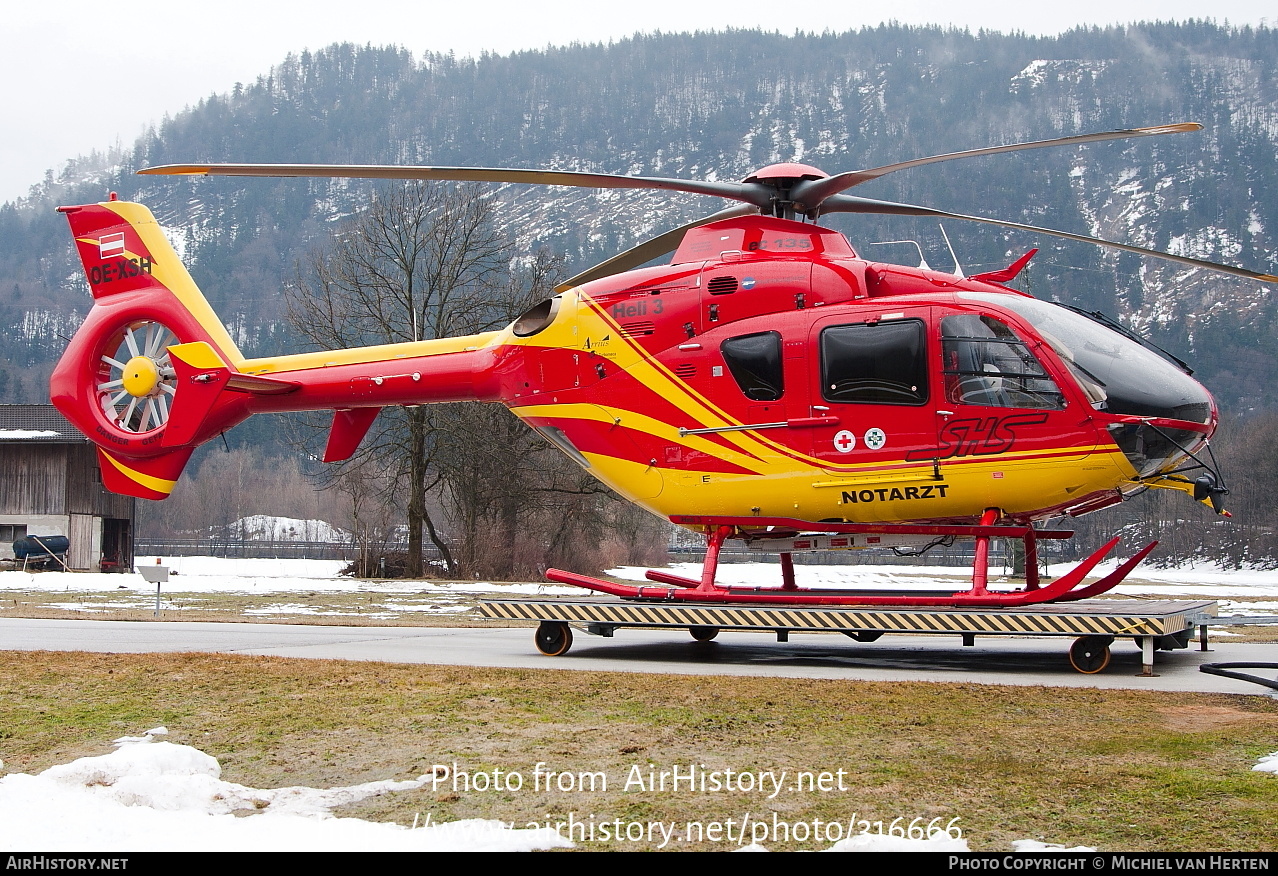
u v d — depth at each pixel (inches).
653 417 506.0
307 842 201.0
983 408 445.1
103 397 693.3
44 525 1530.5
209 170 462.0
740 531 505.4
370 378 601.9
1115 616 412.8
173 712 325.4
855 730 298.0
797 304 482.3
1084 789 235.3
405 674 391.9
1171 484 457.1
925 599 454.3
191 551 2898.6
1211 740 281.9
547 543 1675.7
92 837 203.6
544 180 463.2
